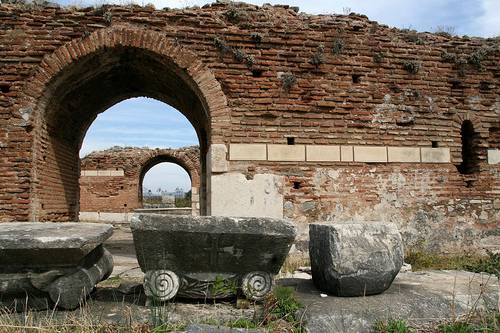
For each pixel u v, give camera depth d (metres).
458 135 9.49
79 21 8.56
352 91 9.10
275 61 8.90
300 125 8.87
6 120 8.27
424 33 9.70
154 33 8.62
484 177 9.51
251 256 4.57
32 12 8.48
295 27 9.00
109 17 8.55
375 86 9.21
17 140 8.23
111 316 4.32
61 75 8.55
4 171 8.16
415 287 5.31
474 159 9.59
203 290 4.64
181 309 4.51
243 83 8.77
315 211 8.74
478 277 6.18
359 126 9.06
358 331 4.14
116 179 23.70
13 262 4.28
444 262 8.12
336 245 4.77
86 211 23.36
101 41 8.52
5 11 8.41
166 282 4.55
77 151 11.70
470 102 9.62
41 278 4.32
